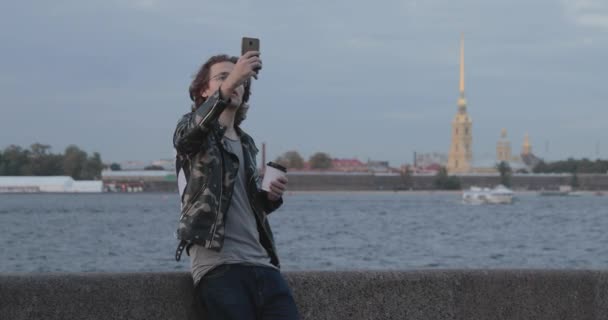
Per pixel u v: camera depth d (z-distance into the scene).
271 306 5.95
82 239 57.50
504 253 49.38
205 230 5.79
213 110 5.71
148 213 109.44
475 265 42.00
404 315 7.00
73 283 6.39
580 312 7.42
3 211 114.06
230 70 6.05
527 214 112.88
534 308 7.32
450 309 7.10
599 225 82.69
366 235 66.06
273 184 6.05
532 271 7.35
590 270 7.51
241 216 5.97
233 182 5.90
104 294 6.44
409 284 7.02
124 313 6.47
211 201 5.81
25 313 6.32
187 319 6.57
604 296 7.47
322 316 6.84
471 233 69.56
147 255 44.34
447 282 7.10
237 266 5.89
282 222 89.81
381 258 45.47
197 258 5.93
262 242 6.12
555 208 140.75
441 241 59.41
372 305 6.93
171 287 6.55
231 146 6.01
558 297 7.37
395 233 69.19
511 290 7.26
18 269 37.22
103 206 139.88
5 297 6.29
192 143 5.77
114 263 40.16
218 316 5.87
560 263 43.59
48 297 6.35
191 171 5.86
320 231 72.25
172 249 48.38
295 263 42.44
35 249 48.34
